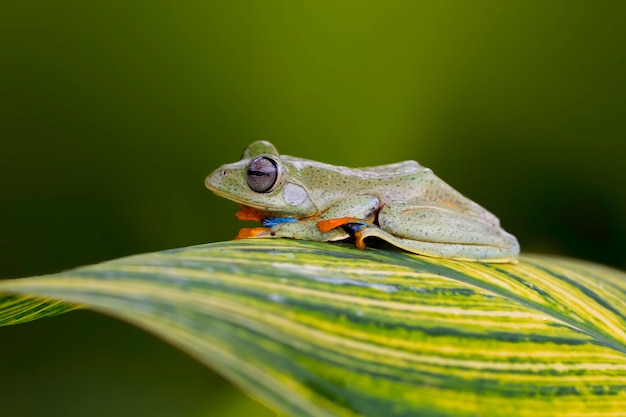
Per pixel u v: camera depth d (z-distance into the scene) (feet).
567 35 1.14
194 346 0.64
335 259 0.87
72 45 1.08
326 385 0.69
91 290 0.70
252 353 0.67
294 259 0.86
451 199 1.01
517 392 0.83
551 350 0.85
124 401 1.07
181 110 1.11
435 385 0.78
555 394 0.83
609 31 1.14
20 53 1.06
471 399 0.79
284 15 1.11
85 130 1.09
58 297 0.67
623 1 1.13
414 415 0.72
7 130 1.07
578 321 0.92
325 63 1.14
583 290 0.96
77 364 1.07
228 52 1.11
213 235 1.13
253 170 0.98
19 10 1.06
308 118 1.14
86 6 1.07
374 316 0.83
